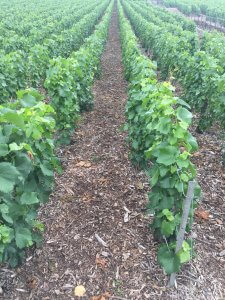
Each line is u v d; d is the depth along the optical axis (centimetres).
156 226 370
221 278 363
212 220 448
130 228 425
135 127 509
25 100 352
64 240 403
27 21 1781
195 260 380
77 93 721
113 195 490
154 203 353
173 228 334
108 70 1273
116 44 1850
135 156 533
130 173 545
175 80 993
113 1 5406
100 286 350
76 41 1396
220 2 4859
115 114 815
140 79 546
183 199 343
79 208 459
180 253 329
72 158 592
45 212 446
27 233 322
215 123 782
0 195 287
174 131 323
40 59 862
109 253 388
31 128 307
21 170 291
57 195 483
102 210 457
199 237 416
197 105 713
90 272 365
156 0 6353
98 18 2869
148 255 386
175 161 320
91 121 766
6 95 659
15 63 736
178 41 1039
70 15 2191
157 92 414
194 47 1165
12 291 339
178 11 4447
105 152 615
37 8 2773
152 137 435
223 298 342
